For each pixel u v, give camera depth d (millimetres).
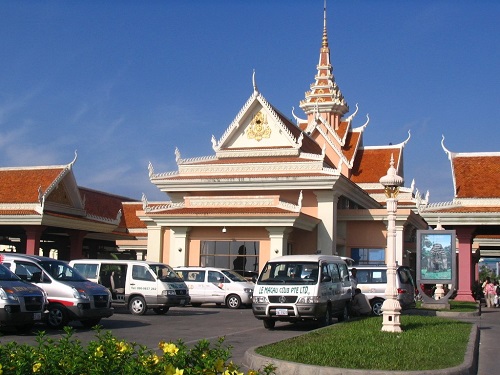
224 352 8297
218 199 42812
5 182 43438
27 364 7914
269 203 41875
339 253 48781
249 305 32625
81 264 26641
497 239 50781
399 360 12461
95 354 8156
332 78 69250
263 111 48219
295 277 21047
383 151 62750
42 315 18078
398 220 47875
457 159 39219
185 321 23922
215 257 41750
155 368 7695
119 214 48812
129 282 26156
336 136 62594
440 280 29766
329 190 44312
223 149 48469
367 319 22188
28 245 41469
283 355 12828
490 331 21828
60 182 43500
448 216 36500
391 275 18344
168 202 59625
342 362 12094
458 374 11578
